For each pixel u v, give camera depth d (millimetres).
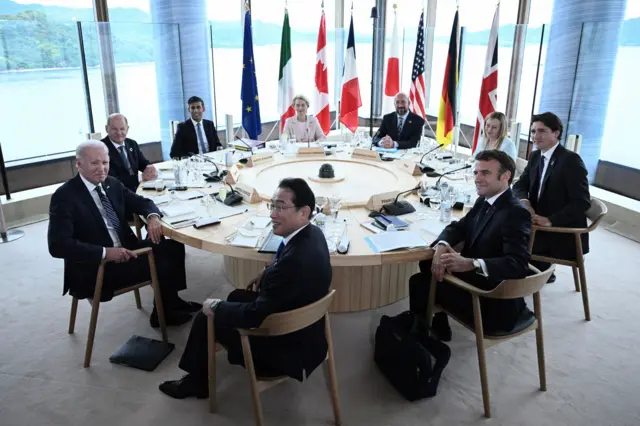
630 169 4758
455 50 5250
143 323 2994
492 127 3865
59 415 2209
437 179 3650
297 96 5121
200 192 3342
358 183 3592
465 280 2422
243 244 2434
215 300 1989
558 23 4871
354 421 2188
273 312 1858
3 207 4535
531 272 2365
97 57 5051
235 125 6652
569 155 3057
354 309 3115
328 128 6012
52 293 3367
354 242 2514
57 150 5230
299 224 1948
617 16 4562
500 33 5895
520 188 3359
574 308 3188
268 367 1980
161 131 5898
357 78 5832
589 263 3826
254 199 3129
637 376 2518
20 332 2887
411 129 4930
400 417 2215
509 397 2354
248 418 2201
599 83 4754
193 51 5680
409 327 2502
